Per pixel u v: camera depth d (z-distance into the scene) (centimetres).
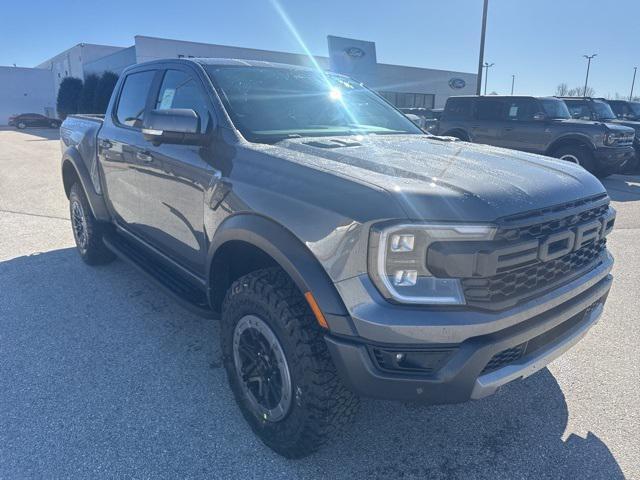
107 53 4603
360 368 200
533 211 209
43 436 258
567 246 224
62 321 390
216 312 297
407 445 258
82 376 314
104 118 458
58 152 1880
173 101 345
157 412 280
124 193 400
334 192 210
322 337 218
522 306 209
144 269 371
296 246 216
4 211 782
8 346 350
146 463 241
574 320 252
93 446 252
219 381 311
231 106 299
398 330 191
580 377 323
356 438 263
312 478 235
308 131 310
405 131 367
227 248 269
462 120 1346
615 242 656
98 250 492
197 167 290
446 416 282
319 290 204
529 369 219
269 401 244
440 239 191
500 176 228
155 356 339
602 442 261
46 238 626
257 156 255
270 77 344
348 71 3284
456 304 195
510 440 262
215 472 237
